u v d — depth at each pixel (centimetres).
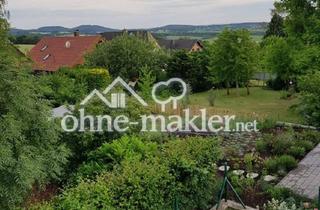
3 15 1465
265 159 1348
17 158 725
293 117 2141
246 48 3148
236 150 1470
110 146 1038
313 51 1648
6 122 724
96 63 3259
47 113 853
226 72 3244
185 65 3628
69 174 1062
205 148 884
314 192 1076
